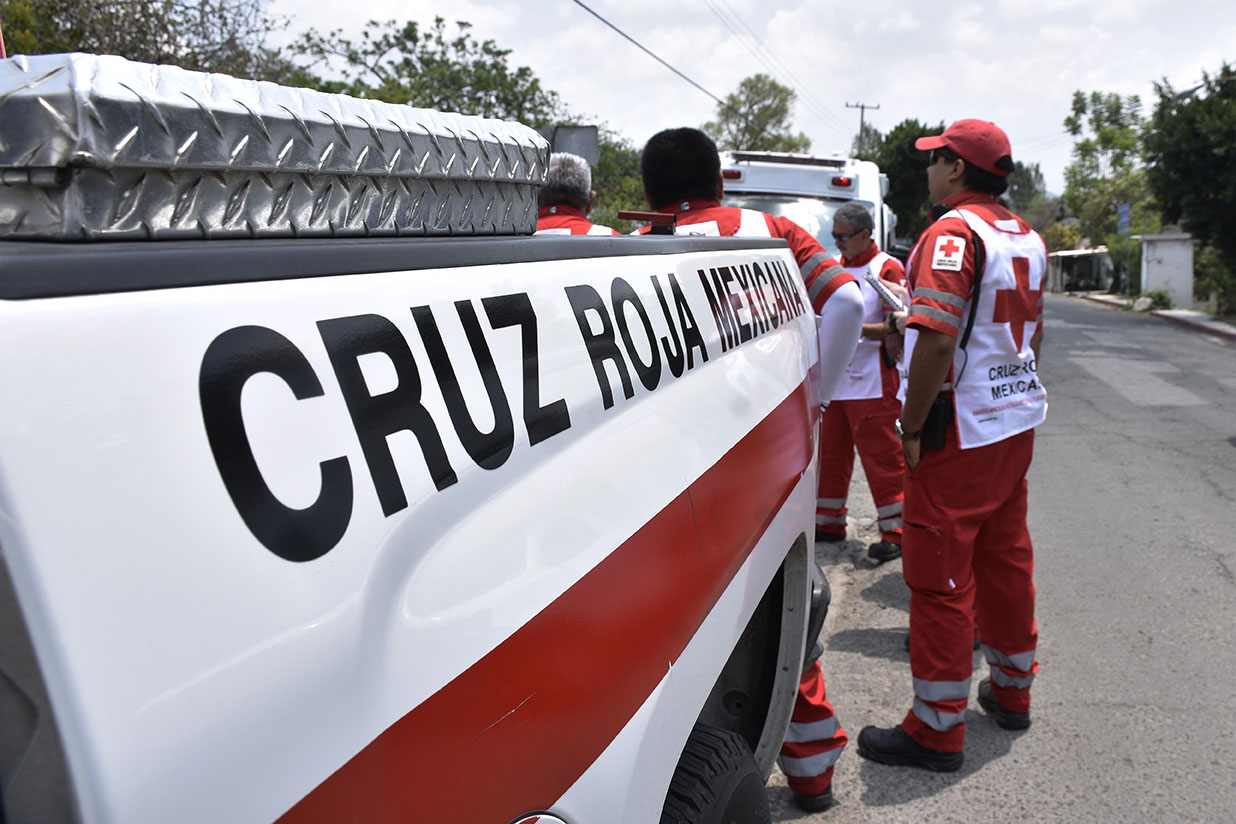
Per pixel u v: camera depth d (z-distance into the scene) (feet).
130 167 2.38
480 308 3.13
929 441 8.63
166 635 1.82
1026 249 8.96
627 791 3.41
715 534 4.55
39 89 2.31
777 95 174.91
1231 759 9.29
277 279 2.39
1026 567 9.44
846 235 15.28
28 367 1.73
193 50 29.66
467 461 2.83
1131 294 100.12
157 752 1.76
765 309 6.53
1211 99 67.21
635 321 4.32
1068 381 36.81
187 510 1.92
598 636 3.30
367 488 2.40
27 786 1.68
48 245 2.22
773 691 6.79
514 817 2.78
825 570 15.02
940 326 8.36
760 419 5.60
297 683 2.08
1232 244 68.64
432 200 3.61
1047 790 8.87
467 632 2.66
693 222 9.19
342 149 3.06
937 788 8.95
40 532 1.66
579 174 11.51
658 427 4.19
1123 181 136.05
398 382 2.63
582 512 3.36
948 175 9.41
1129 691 10.75
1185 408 30.17
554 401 3.41
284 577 2.10
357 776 2.22
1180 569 14.76
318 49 70.49
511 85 76.48
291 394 2.25
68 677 1.65
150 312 1.99
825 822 8.43
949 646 8.83
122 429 1.84
